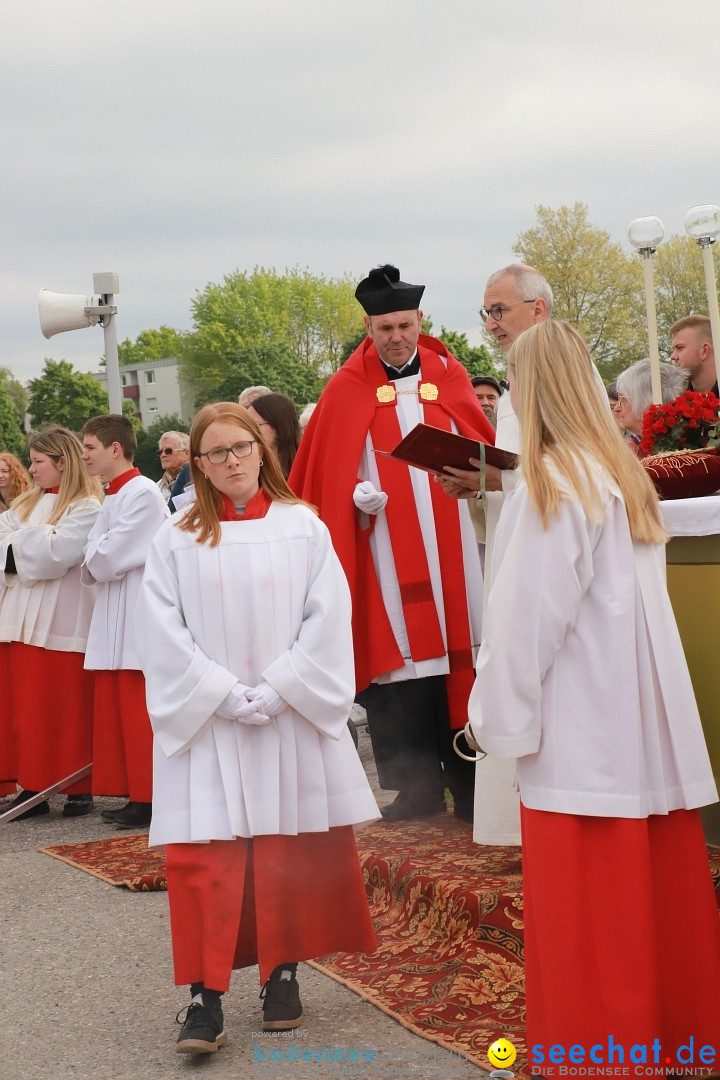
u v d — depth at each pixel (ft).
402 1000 11.17
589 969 8.64
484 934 11.83
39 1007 11.95
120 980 12.53
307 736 10.98
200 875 10.51
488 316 14.44
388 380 16.51
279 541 11.19
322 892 11.04
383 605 15.94
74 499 20.81
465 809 15.65
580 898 8.68
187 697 10.66
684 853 9.03
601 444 9.09
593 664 8.80
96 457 19.56
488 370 108.78
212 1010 10.46
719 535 11.57
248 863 11.20
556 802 8.75
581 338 9.41
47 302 27.81
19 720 20.80
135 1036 11.05
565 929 8.66
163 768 10.85
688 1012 8.97
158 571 11.18
